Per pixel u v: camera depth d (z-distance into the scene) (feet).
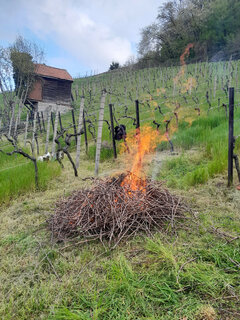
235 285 6.41
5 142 43.96
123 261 7.63
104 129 34.37
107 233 9.48
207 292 6.22
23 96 75.10
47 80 77.87
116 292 6.52
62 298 6.59
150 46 113.09
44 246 9.48
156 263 7.48
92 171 20.65
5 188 15.15
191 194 13.03
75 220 10.19
